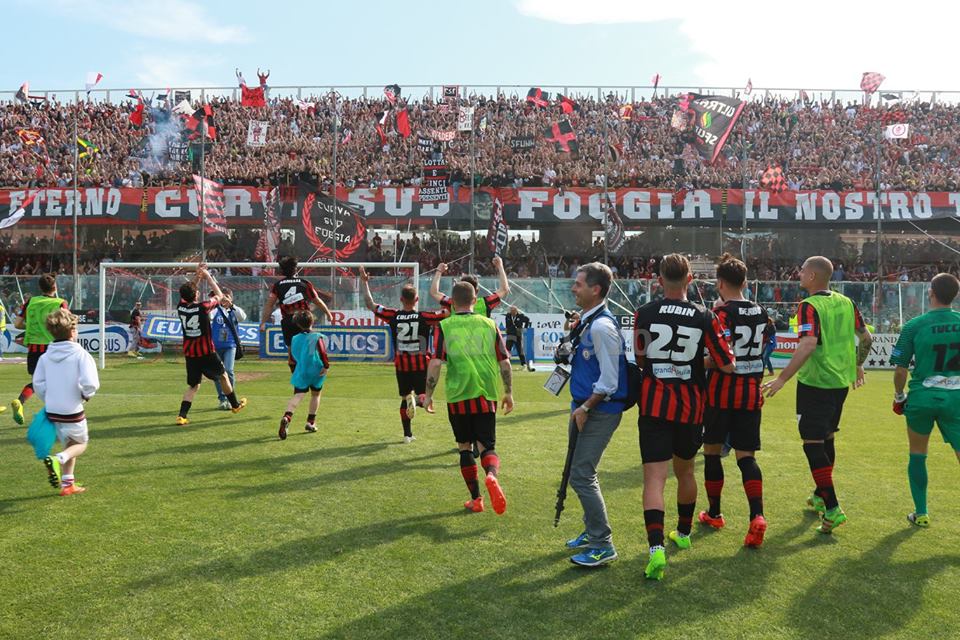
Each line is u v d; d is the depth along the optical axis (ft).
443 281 69.97
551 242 82.17
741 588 13.70
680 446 14.75
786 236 79.61
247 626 11.93
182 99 96.99
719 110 78.02
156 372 54.39
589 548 14.76
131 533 16.38
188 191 73.77
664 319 14.44
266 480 21.25
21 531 16.46
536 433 29.60
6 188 74.64
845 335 17.83
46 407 19.15
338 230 72.54
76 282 70.85
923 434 17.78
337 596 13.11
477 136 93.66
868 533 17.10
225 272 75.10
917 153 96.43
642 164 90.17
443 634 11.70
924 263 83.66
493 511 18.47
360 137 95.14
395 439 27.63
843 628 12.10
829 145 97.66
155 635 11.61
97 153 86.74
